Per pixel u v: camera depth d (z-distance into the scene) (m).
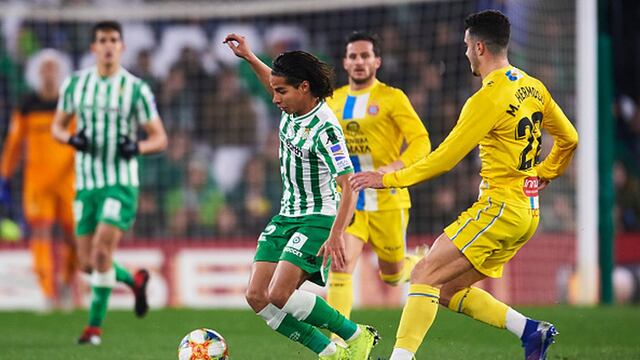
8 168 44.16
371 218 27.25
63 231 43.34
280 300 21.25
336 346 22.23
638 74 68.31
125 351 28.02
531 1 54.38
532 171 21.55
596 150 47.38
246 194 60.38
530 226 21.41
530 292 48.00
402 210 27.53
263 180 60.44
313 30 64.75
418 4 61.72
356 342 22.28
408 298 21.31
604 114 47.59
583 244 47.53
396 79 61.12
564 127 22.44
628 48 67.12
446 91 59.84
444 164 20.50
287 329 21.97
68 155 42.62
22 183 56.44
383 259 27.86
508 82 21.00
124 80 32.69
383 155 27.62
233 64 63.81
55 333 33.88
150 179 60.31
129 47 64.25
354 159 27.83
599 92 47.53
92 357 26.56
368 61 27.44
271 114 62.44
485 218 21.09
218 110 62.91
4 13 59.69
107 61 32.56
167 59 64.25
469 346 28.89
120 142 31.91
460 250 21.14
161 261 48.91
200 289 48.59
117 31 32.75
